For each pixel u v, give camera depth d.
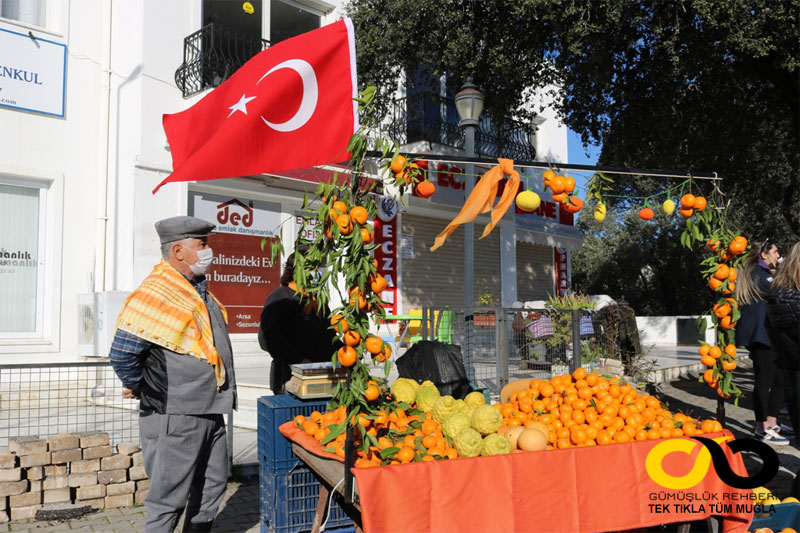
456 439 2.92
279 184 10.59
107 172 9.40
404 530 2.42
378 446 2.72
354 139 2.62
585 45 9.73
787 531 3.09
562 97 12.25
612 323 7.63
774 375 5.83
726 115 11.23
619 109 11.52
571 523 2.67
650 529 3.00
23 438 4.32
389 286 13.32
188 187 9.73
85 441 4.35
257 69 5.79
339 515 3.43
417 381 4.59
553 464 2.69
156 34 9.54
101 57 9.55
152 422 3.02
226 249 10.16
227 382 3.22
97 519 4.08
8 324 8.58
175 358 2.99
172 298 3.03
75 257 9.09
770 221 20.77
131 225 9.15
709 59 9.32
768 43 8.77
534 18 9.52
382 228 13.26
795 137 11.64
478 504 2.54
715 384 3.60
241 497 4.58
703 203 3.52
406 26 10.01
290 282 4.67
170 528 3.04
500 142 13.34
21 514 4.05
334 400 2.66
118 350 2.90
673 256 27.16
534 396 3.80
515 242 16.77
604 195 3.28
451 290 14.81
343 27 5.48
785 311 4.60
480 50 10.28
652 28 9.43
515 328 6.16
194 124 6.52
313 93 5.38
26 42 8.68
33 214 8.87
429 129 13.99
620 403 3.53
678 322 18.00
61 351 8.83
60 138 9.03
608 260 29.48
